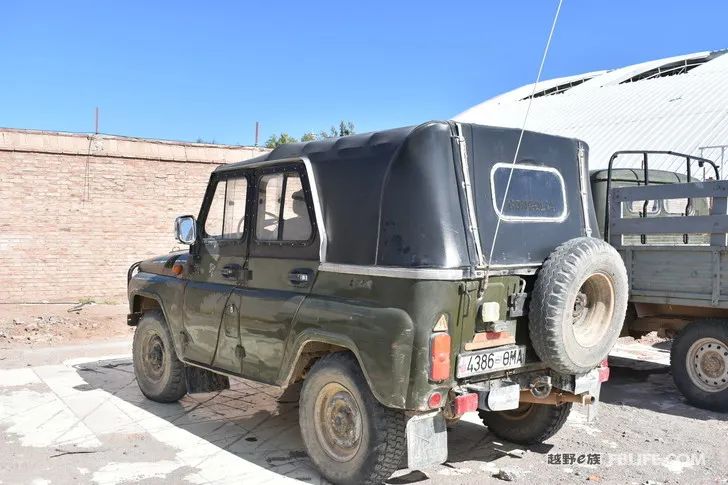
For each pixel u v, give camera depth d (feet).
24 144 40.45
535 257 15.67
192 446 17.89
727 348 21.94
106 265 43.37
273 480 15.53
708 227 21.65
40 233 41.34
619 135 77.61
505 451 17.98
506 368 14.79
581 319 15.64
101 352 30.68
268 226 17.06
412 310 13.48
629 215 26.61
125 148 43.70
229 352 17.81
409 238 13.89
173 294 20.29
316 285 15.48
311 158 16.22
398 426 14.10
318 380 15.23
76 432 18.97
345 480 14.65
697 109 75.56
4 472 15.81
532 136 16.21
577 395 16.08
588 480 15.89
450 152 14.39
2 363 27.99
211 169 46.73
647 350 33.42
